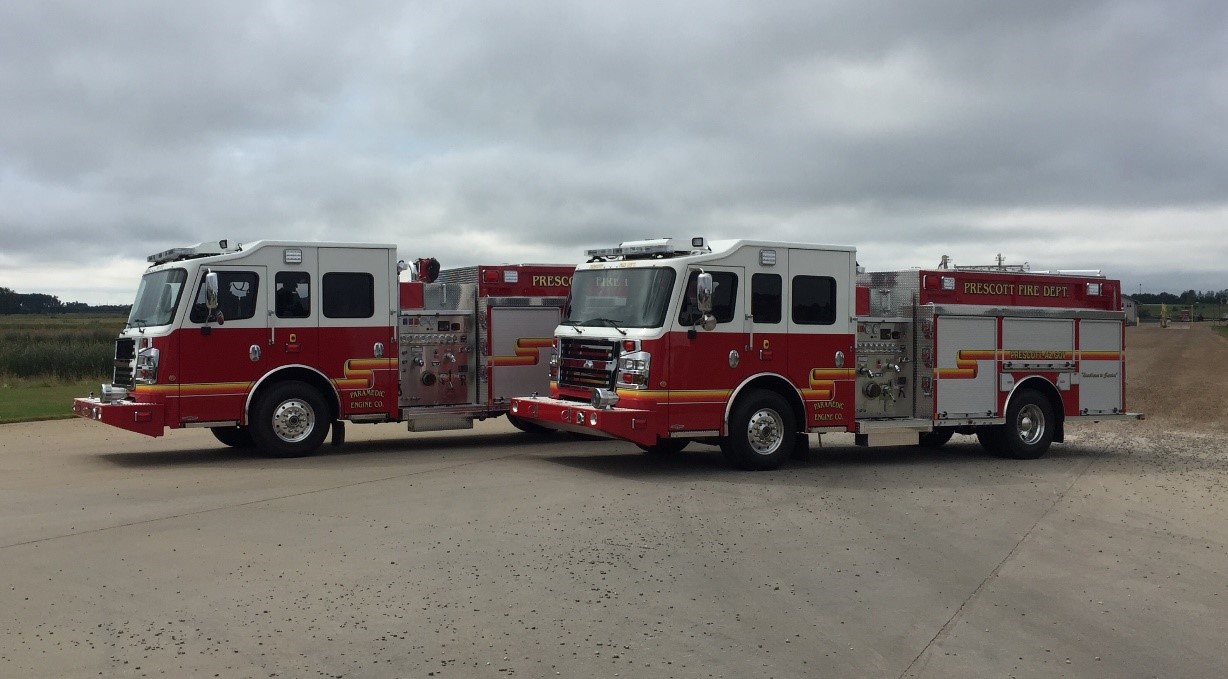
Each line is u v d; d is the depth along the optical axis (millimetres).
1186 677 5703
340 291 13844
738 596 7109
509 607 6742
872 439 13523
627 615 6613
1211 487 12094
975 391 14266
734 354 12641
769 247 12898
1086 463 14266
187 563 7797
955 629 6480
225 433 14891
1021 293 14711
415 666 5617
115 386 13547
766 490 11414
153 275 13656
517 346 15227
